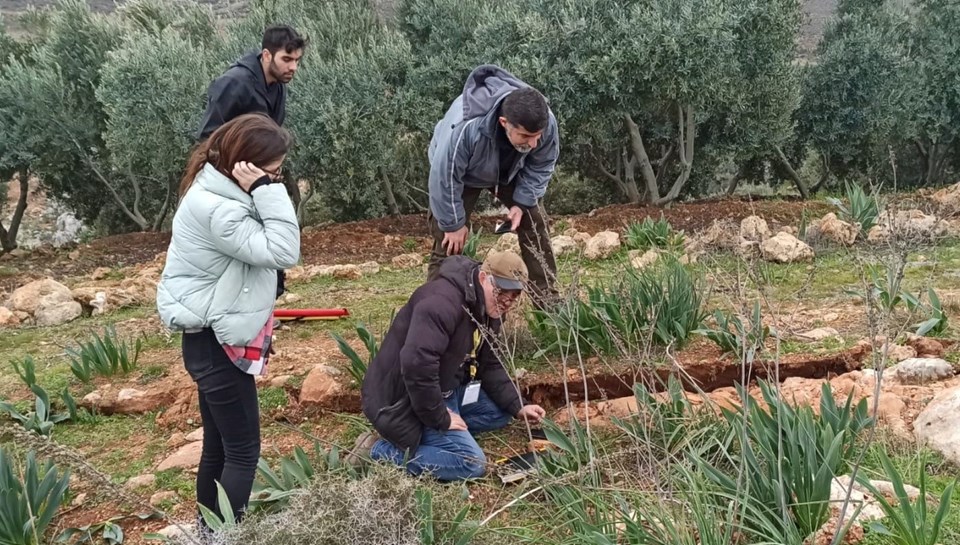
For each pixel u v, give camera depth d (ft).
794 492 8.89
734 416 10.02
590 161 42.37
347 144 33.55
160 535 9.59
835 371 14.29
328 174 35.68
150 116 33.86
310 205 42.42
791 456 8.83
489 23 34.63
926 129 41.68
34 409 14.14
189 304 8.75
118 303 21.34
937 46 40.63
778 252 21.86
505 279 11.00
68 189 40.52
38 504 9.77
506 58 33.68
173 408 14.02
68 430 13.67
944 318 15.10
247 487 9.46
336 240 32.19
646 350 11.07
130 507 10.93
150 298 21.97
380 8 42.80
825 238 23.88
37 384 15.19
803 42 42.09
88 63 37.47
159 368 15.67
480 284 10.79
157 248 33.96
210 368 9.07
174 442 12.94
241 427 9.36
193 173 8.95
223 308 8.73
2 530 9.37
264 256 8.56
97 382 15.23
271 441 12.82
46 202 60.80
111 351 15.46
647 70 32.81
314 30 37.65
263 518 9.26
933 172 44.75
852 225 24.20
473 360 11.76
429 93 35.35
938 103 41.04
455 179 13.52
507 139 13.53
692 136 36.73
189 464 12.09
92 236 43.14
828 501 8.32
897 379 13.00
